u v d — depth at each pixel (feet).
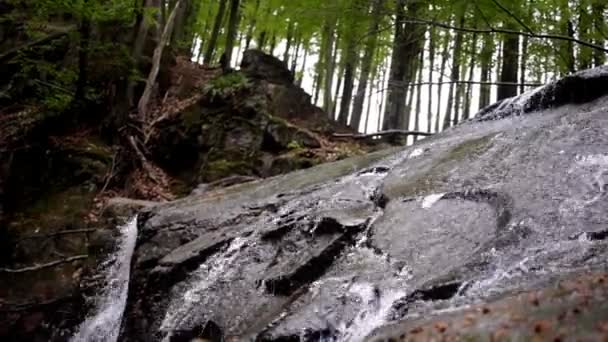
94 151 33.19
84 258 26.48
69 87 37.88
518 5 23.70
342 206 16.57
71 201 30.40
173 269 17.15
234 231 17.94
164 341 14.90
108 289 24.43
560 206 12.09
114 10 32.40
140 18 36.40
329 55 51.60
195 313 14.85
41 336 24.44
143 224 22.58
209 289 15.58
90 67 36.14
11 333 24.50
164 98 42.27
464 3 22.81
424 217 14.01
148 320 16.75
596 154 13.75
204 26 73.56
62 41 38.70
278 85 40.88
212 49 59.67
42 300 25.13
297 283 13.80
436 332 8.20
